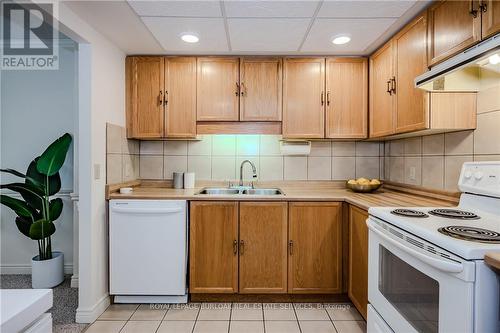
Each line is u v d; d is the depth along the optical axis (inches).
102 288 85.4
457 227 46.6
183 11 70.9
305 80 99.6
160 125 100.0
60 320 79.6
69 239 112.3
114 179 92.4
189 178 106.5
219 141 112.8
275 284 88.5
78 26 73.1
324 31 81.5
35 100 111.3
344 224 88.4
